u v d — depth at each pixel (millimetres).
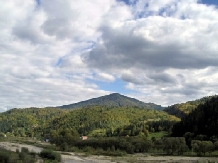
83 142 178000
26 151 104312
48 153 100062
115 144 164000
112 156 140375
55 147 174875
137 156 140125
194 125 194500
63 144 170875
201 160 117125
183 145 151375
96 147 170125
